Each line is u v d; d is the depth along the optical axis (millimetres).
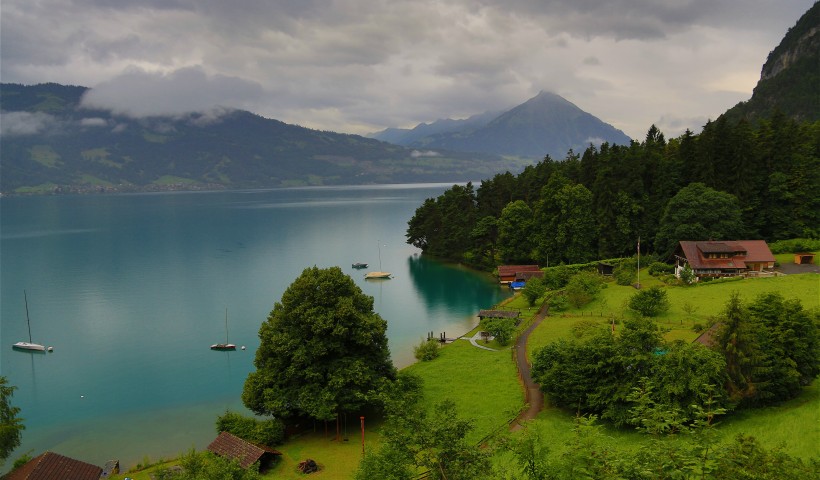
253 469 37500
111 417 68625
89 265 172500
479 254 161875
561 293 103750
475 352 81812
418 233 183125
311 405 54000
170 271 163000
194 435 63188
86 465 46500
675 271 111125
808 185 118875
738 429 45562
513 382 65938
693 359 47875
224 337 101125
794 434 42656
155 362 88500
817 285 91188
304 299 59562
